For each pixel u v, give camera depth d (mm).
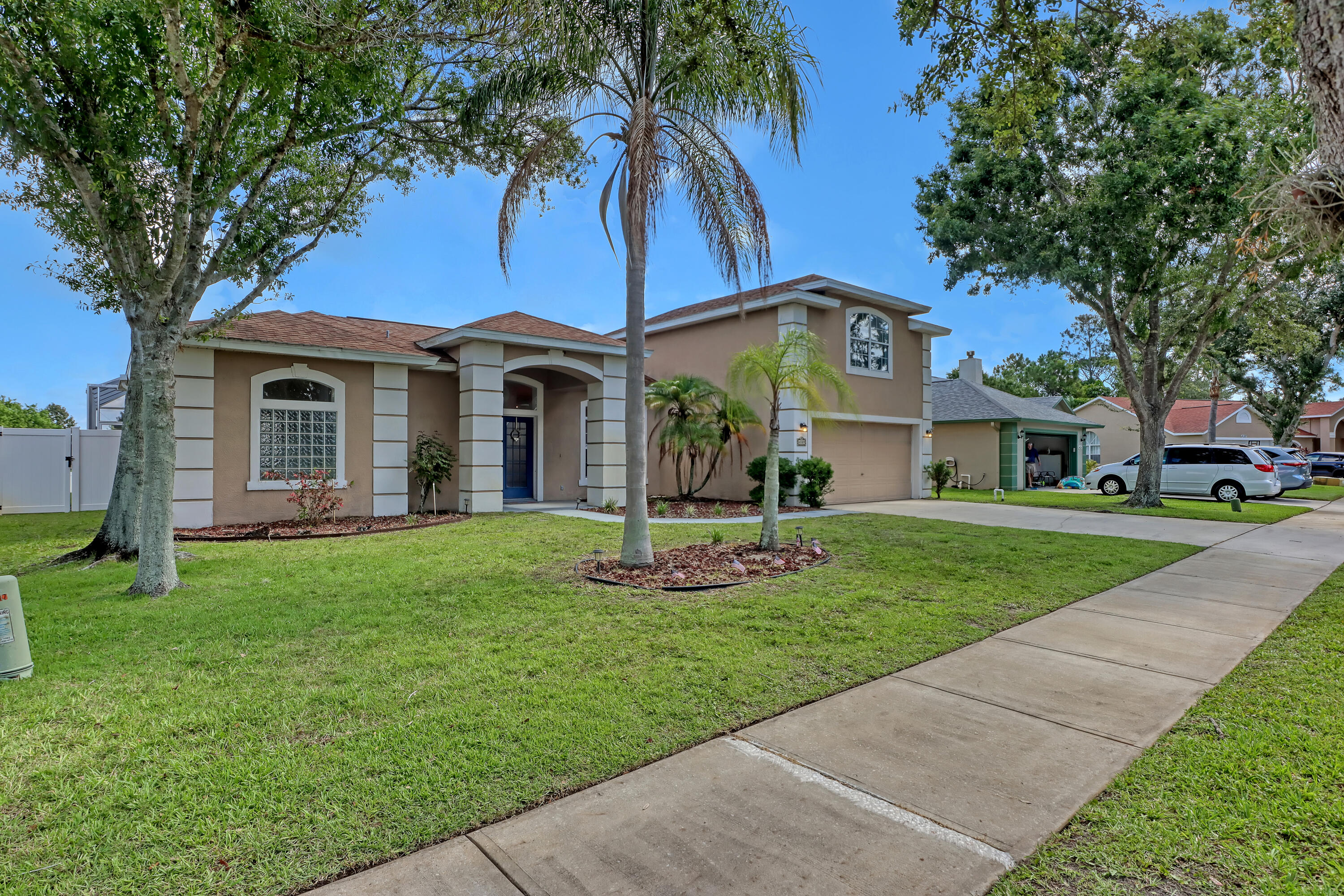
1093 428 30922
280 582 7402
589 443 16000
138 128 6664
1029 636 5621
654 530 11883
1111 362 24500
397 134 9797
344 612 6113
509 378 17375
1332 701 4141
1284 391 27625
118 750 3396
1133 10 8141
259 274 9547
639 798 2994
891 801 2988
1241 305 15648
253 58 6621
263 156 7863
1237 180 12398
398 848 2607
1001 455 25672
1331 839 2689
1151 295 15711
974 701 4188
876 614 6184
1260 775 3207
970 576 7984
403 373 13844
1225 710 4027
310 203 9508
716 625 5777
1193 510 16250
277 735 3584
